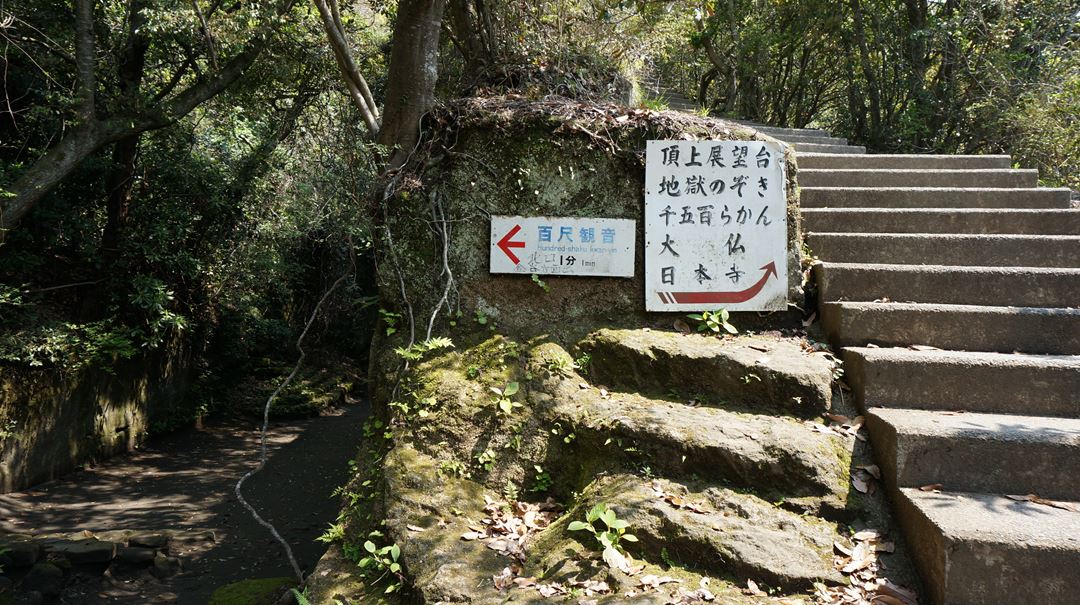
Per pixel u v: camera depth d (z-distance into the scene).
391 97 4.41
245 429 10.24
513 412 3.75
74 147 6.29
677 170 4.27
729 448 3.26
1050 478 2.95
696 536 2.94
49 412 7.21
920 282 4.16
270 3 6.90
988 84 9.48
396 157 4.38
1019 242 4.45
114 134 6.68
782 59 13.48
